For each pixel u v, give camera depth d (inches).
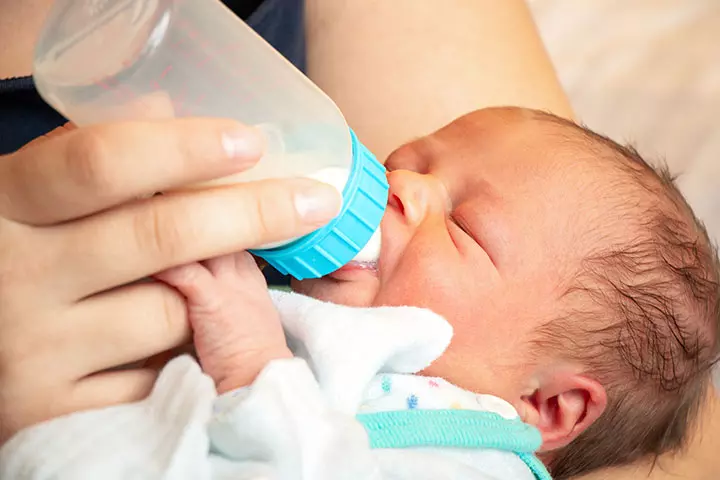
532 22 52.8
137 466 20.4
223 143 19.5
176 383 22.0
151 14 21.1
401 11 48.4
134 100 21.7
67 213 20.4
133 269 21.0
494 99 45.7
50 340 21.6
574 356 32.5
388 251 31.1
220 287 23.1
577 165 34.1
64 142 19.5
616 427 35.9
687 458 39.8
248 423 20.3
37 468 20.2
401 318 27.7
